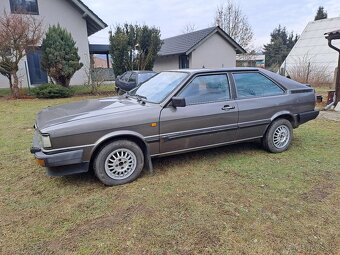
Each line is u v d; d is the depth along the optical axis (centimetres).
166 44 2586
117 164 363
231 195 333
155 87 436
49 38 1388
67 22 1709
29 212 305
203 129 405
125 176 370
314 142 538
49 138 322
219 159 452
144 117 365
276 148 476
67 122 335
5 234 267
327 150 489
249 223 276
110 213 299
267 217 285
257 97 450
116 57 1636
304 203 311
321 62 1934
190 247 243
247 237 255
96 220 287
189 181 374
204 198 327
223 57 2239
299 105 486
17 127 704
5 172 415
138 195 337
